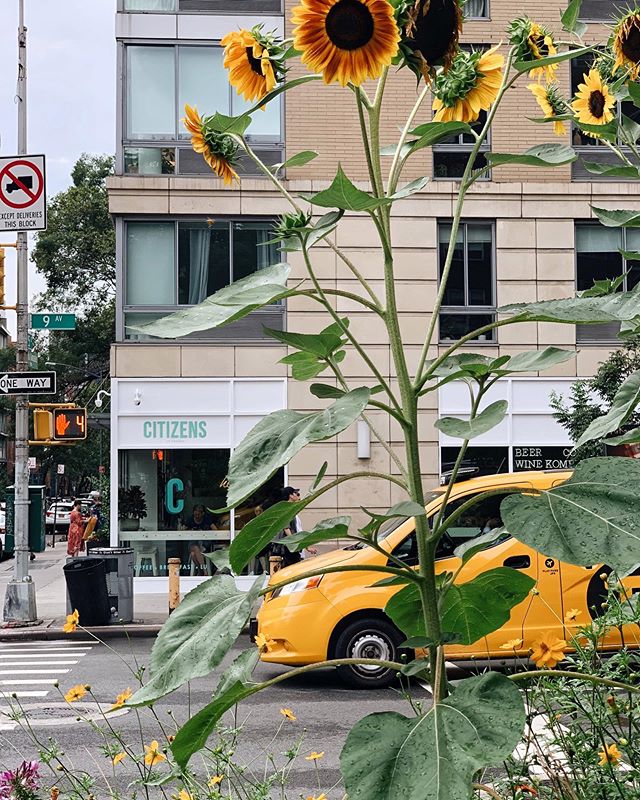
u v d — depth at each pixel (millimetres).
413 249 21766
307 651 10211
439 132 2223
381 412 21203
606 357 21828
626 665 3586
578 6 3254
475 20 21688
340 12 1914
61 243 52656
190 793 3576
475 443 21531
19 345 17391
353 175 21719
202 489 21531
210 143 2557
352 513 21094
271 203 21688
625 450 6590
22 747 7855
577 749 3285
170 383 21609
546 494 1797
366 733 1752
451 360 2201
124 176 21578
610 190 22266
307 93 21750
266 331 2105
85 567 16281
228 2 21828
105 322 52156
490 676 1784
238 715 8922
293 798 6160
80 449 68938
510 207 22125
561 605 9094
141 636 16188
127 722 8562
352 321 21406
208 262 21797
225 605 1903
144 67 21859
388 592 10180
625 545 1663
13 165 17078
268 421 1882
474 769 1636
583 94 3357
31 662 13141
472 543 2291
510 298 22062
